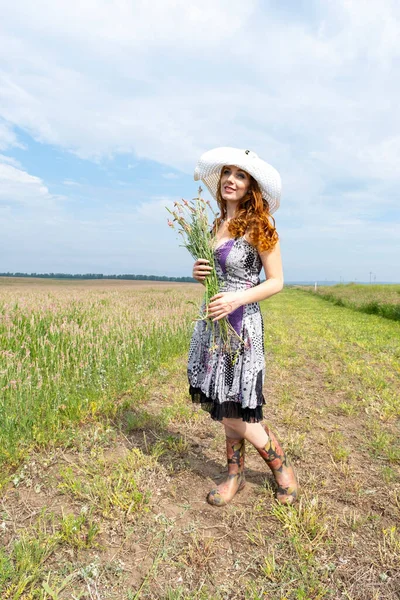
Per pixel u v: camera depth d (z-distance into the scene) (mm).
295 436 3742
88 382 4535
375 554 2105
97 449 3209
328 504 2572
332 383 5945
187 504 2518
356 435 3895
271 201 2459
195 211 2400
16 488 2639
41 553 1981
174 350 7188
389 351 8828
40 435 3238
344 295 31438
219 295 2221
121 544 2131
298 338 10297
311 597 1824
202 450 3348
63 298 14586
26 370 4281
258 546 2146
